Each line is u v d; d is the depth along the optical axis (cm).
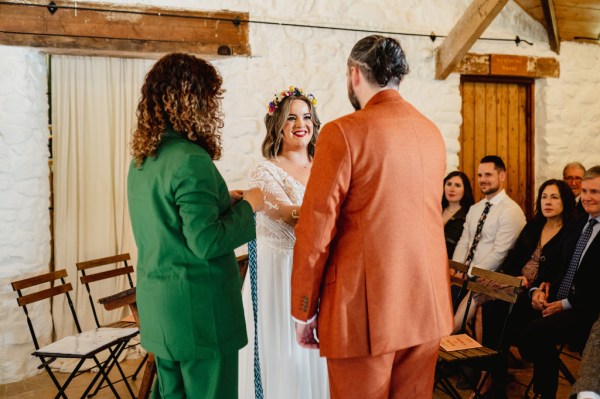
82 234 393
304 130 241
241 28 416
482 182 368
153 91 172
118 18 382
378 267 158
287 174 238
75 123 392
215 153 181
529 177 516
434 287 166
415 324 162
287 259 229
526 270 347
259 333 230
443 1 471
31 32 366
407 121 163
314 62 438
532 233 353
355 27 446
